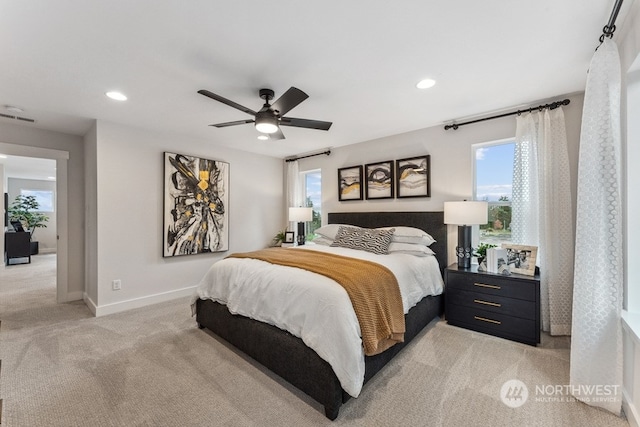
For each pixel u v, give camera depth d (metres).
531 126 2.74
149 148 3.62
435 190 3.51
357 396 1.63
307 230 5.22
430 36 1.74
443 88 2.46
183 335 2.69
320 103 2.78
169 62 2.00
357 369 1.61
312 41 1.77
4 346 2.45
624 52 1.73
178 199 3.88
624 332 1.65
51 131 3.62
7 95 2.55
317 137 4.02
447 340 2.53
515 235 2.83
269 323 2.08
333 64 2.05
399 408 1.68
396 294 2.16
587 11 1.53
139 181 3.53
